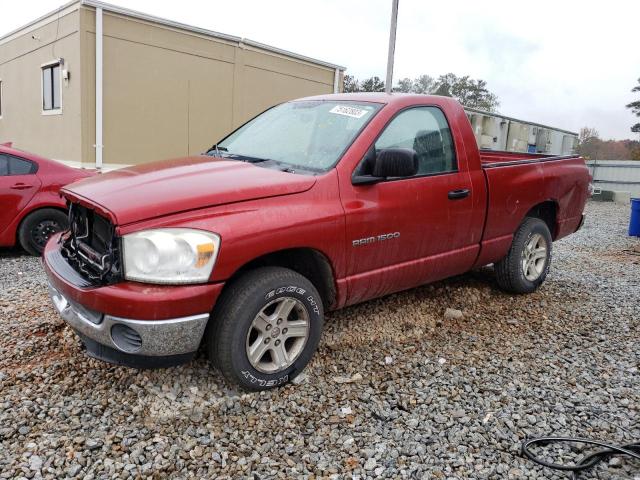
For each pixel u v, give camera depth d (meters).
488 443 2.91
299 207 3.24
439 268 4.26
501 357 3.95
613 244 9.46
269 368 3.26
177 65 13.02
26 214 6.54
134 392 3.23
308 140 3.90
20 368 3.47
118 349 2.88
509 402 3.33
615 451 2.82
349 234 3.47
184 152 13.54
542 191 5.09
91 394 3.20
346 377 3.54
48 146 13.24
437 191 4.03
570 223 5.69
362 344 4.04
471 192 4.30
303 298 3.30
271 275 3.15
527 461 2.77
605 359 4.00
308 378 3.50
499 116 19.08
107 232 3.01
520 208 4.86
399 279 3.96
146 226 2.81
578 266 7.12
